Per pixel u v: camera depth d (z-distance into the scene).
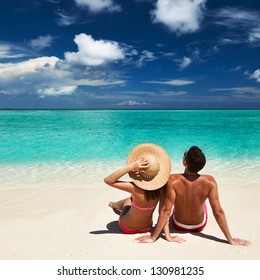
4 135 19.12
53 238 4.03
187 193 3.89
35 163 9.78
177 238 3.90
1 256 3.51
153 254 3.53
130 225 4.11
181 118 50.72
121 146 14.02
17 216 4.91
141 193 3.85
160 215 3.88
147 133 21.86
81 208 5.34
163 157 3.84
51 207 5.41
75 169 8.91
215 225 4.50
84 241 3.92
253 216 4.86
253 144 14.83
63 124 32.94
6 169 8.88
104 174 8.27
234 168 9.12
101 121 40.44
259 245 3.77
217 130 24.34
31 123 33.97
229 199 5.86
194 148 3.82
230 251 3.59
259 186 6.89
